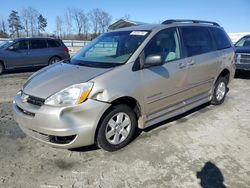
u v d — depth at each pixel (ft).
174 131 14.29
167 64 13.62
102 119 11.32
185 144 12.78
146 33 13.61
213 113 17.31
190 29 15.85
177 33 14.83
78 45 100.53
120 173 10.37
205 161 11.23
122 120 12.10
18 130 14.44
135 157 11.55
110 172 10.44
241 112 17.61
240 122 15.76
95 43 15.38
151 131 14.24
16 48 37.24
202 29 16.96
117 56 13.10
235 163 11.10
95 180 9.93
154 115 13.48
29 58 38.40
